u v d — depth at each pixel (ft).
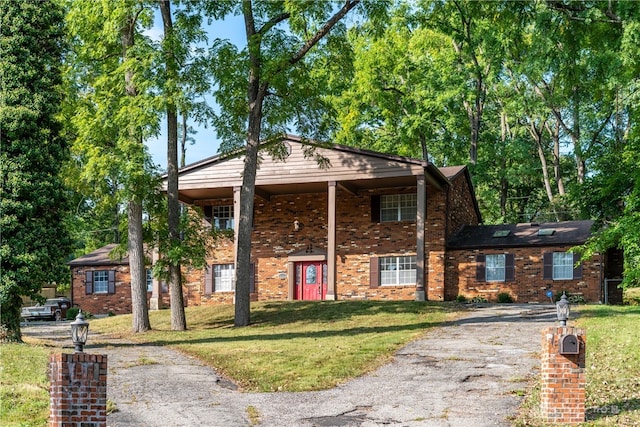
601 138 159.22
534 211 184.24
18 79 79.05
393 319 92.68
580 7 77.15
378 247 124.98
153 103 85.30
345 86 155.22
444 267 121.80
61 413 39.22
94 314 146.30
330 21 93.30
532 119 163.32
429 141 172.14
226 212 134.82
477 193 172.24
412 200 124.26
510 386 51.70
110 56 94.02
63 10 86.12
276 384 55.36
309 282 128.57
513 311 96.22
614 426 39.83
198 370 61.72
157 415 45.65
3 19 79.10
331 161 117.50
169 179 97.30
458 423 42.65
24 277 75.92
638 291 139.85
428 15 150.30
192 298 136.05
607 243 81.61
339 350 68.49
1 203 76.13
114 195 96.17
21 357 63.36
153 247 99.40
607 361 56.44
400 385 53.67
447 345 70.69
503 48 142.51
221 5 92.38
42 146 79.20
